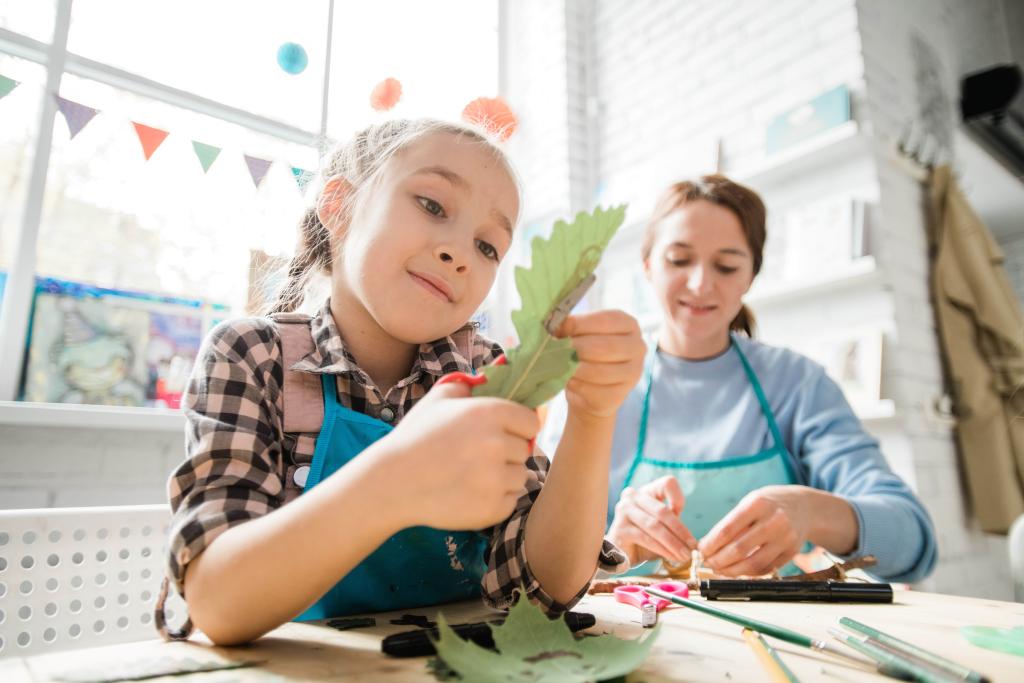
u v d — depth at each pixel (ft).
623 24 8.76
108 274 5.67
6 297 5.17
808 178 6.20
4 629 2.64
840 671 1.10
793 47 6.62
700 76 7.59
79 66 5.68
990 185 7.93
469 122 2.53
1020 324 5.78
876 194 5.68
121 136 5.89
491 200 2.10
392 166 2.12
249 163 5.89
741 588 1.86
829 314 5.90
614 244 8.07
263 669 1.09
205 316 6.04
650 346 4.49
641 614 1.65
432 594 1.99
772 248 6.30
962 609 1.72
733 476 3.77
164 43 6.21
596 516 1.73
